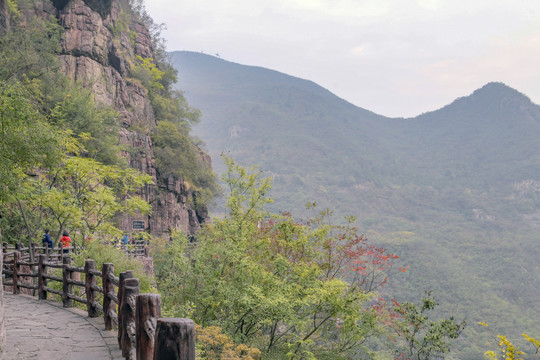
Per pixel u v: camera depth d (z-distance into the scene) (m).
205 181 74.06
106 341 6.47
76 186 19.75
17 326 7.35
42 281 10.12
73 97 37.31
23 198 14.78
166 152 63.25
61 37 56.12
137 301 4.26
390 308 11.20
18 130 12.67
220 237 12.41
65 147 18.06
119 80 62.75
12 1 49.88
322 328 11.83
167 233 60.06
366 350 11.16
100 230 19.11
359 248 11.70
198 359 8.16
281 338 12.41
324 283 10.54
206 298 11.20
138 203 19.95
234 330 11.61
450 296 177.25
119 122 58.06
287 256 12.37
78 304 10.66
